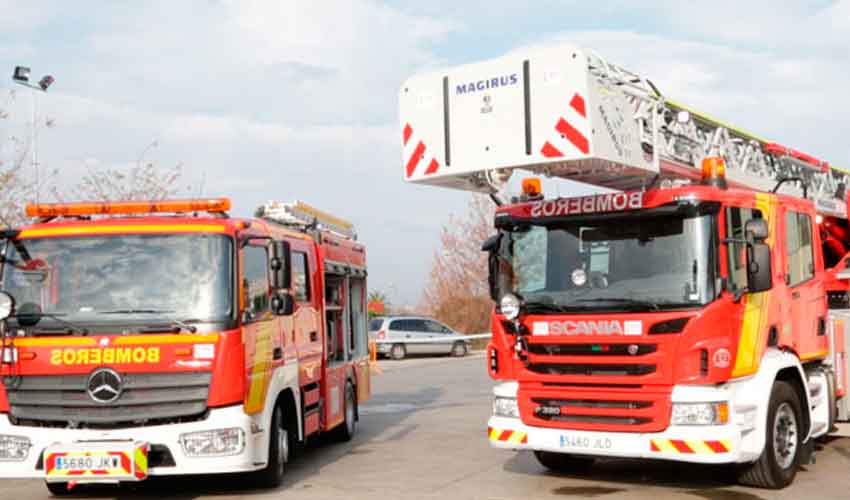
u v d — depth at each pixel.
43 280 8.90
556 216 9.09
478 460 11.23
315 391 11.37
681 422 8.21
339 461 11.42
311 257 11.52
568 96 8.06
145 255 8.91
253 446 8.80
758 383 8.76
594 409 8.61
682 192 8.47
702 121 10.45
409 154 8.80
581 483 9.61
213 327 8.65
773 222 9.47
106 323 8.68
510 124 8.30
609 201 8.80
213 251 8.87
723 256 8.44
